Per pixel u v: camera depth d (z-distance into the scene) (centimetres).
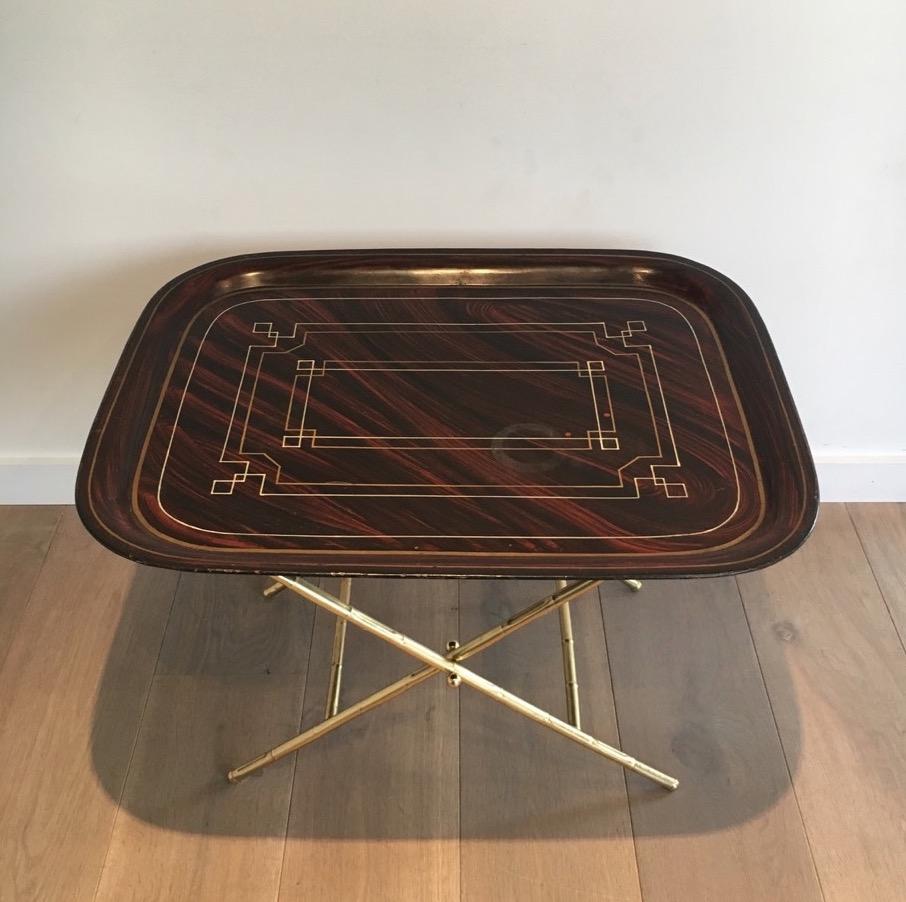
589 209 116
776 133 107
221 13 96
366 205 116
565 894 113
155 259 123
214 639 140
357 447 92
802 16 97
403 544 82
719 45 99
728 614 144
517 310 110
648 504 86
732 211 116
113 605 145
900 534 155
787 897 112
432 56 100
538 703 132
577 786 123
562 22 97
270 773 124
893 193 114
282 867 115
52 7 96
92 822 119
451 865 116
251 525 84
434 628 142
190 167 111
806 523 81
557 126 107
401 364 102
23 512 159
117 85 103
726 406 96
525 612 105
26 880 114
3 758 125
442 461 90
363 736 128
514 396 98
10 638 140
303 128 107
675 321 108
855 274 123
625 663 137
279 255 113
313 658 138
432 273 114
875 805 120
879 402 143
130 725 129
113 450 90
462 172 112
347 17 97
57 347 135
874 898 112
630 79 102
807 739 127
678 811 120
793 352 135
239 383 99
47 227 118
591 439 93
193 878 114
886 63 100
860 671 136
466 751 127
